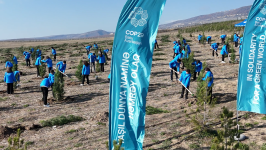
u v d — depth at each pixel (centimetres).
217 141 611
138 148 630
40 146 826
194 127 920
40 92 1573
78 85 1728
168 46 3669
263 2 782
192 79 1736
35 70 2439
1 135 904
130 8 621
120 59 631
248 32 802
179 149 765
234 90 1405
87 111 1178
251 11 792
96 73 2133
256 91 809
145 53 625
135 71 629
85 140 859
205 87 891
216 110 1084
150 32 625
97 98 1396
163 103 1252
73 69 2398
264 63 795
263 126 911
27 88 1681
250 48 803
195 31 5600
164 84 1648
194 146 774
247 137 827
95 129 955
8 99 1412
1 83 1889
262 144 771
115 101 639
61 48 4400
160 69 2164
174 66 1686
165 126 955
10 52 4381
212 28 5141
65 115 1127
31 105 1291
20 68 2569
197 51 3055
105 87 1648
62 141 859
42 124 1006
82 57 3186
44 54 3628
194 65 1684
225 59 2436
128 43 627
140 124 632
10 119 1091
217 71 1942
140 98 628
